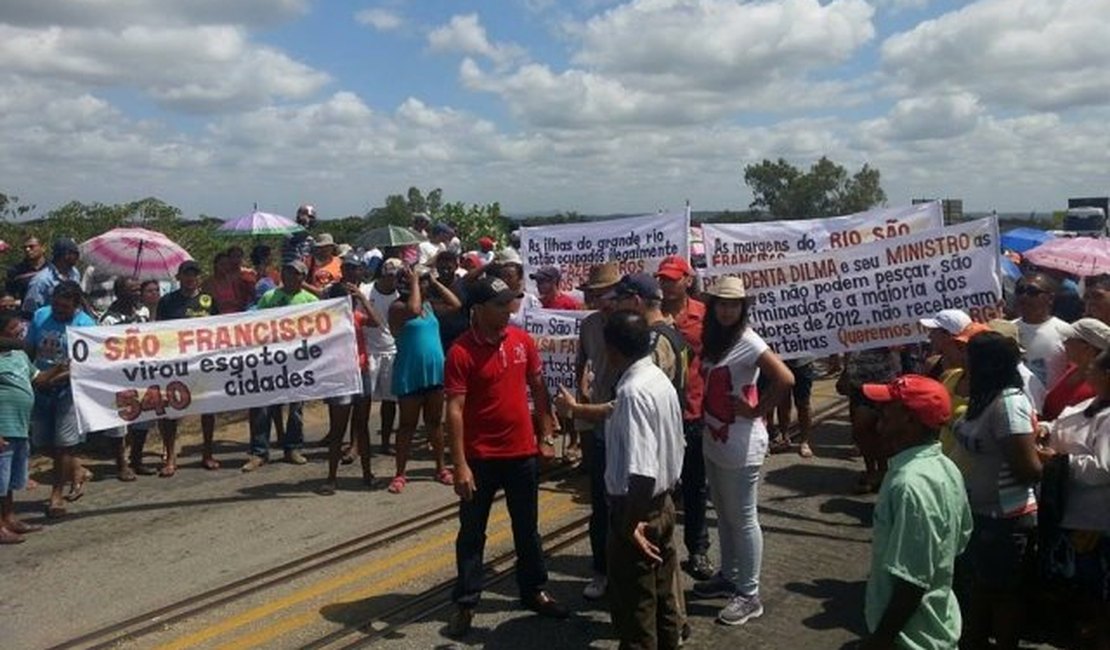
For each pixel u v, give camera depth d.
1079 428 4.26
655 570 4.30
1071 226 30.69
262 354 7.95
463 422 5.26
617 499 4.23
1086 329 4.93
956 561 4.45
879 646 3.26
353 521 7.22
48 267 9.23
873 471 7.71
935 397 3.34
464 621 5.20
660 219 8.82
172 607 5.60
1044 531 4.28
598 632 5.23
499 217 21.66
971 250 7.20
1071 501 4.19
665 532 4.32
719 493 5.30
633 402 4.14
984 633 4.45
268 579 6.05
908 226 7.36
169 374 7.77
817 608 5.48
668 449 4.22
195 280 9.62
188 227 15.16
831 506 7.44
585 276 9.05
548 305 8.61
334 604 5.64
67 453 7.88
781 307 7.64
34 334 7.82
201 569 6.25
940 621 3.30
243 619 5.44
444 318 8.52
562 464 8.66
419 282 7.96
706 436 5.28
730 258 7.72
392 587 5.90
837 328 7.54
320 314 8.02
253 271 11.36
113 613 5.54
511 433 5.27
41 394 7.45
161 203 14.90
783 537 6.74
